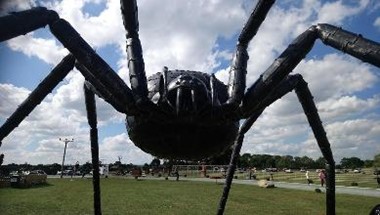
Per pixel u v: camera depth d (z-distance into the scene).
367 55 5.88
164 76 6.98
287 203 28.14
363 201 28.84
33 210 21.88
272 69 6.82
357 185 47.88
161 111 6.62
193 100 6.39
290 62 6.74
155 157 8.59
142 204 26.53
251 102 6.82
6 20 5.55
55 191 36.75
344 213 22.58
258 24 6.92
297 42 6.85
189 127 6.98
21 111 7.20
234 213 22.62
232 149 9.99
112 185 47.81
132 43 6.93
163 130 7.12
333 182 8.71
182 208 24.62
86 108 8.77
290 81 8.05
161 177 77.44
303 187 46.62
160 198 31.19
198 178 71.56
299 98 8.56
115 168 99.12
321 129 8.62
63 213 21.02
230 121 7.14
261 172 91.69
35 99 7.28
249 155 144.62
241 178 71.19
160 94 6.79
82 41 6.36
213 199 30.92
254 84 6.96
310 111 8.54
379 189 41.06
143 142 7.76
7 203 24.88
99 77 6.46
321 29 6.70
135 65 6.81
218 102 6.76
